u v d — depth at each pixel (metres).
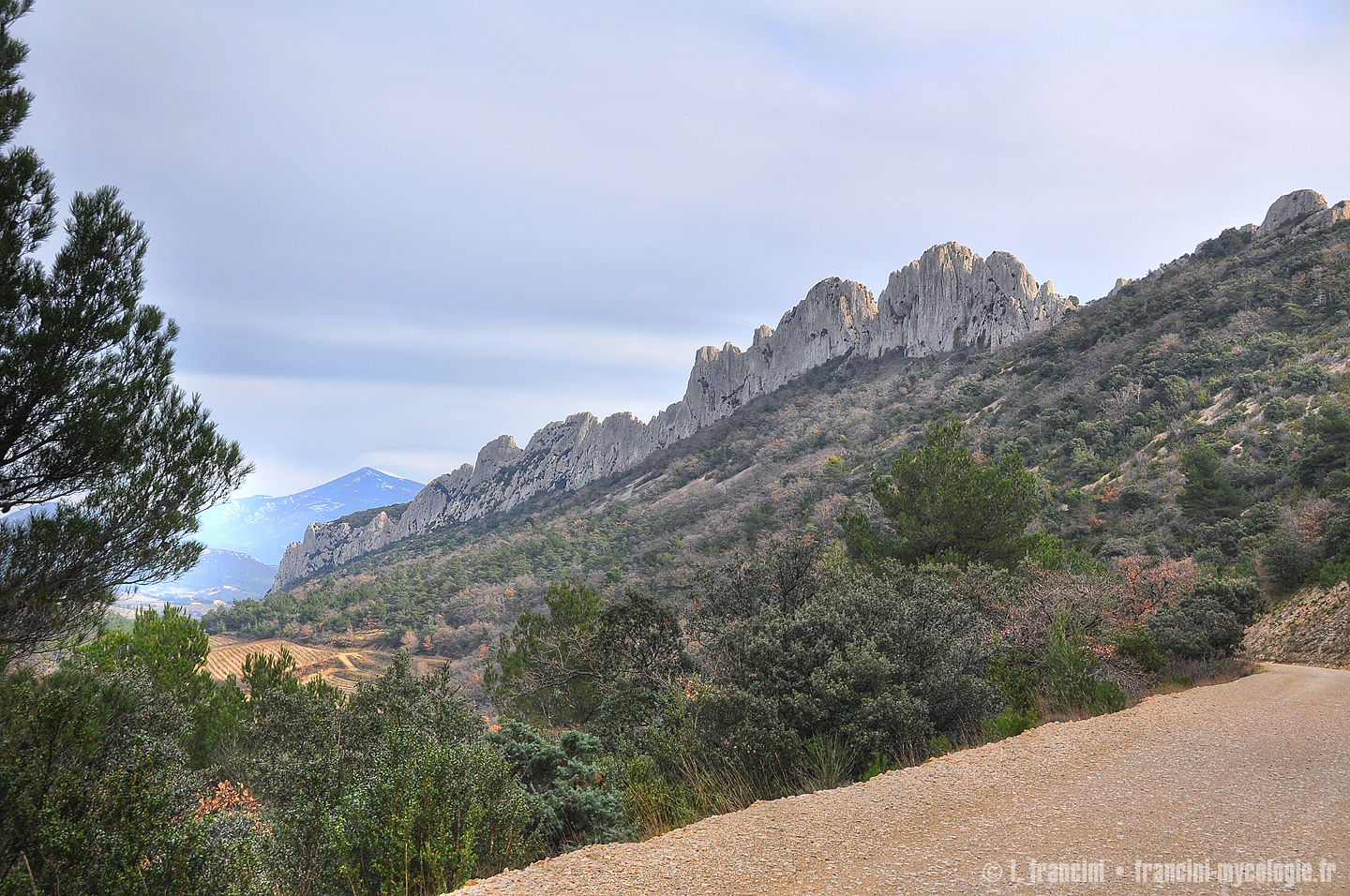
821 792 6.06
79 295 7.21
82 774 5.05
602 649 14.48
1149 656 15.88
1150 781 6.30
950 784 6.17
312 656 97.44
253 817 6.80
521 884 4.11
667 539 113.81
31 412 6.83
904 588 13.98
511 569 133.00
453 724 8.51
